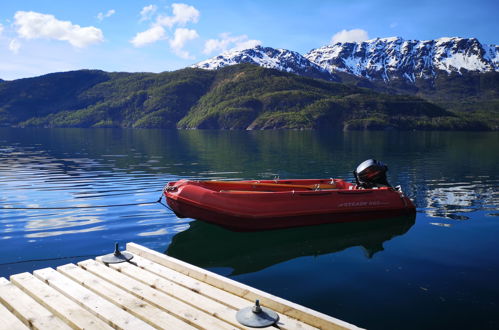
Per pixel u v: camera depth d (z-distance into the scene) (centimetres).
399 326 532
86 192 1552
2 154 3466
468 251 877
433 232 1038
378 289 660
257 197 1016
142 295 507
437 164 2809
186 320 445
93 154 3522
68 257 801
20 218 1119
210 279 564
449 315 566
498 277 718
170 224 1078
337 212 1100
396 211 1186
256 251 879
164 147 4697
